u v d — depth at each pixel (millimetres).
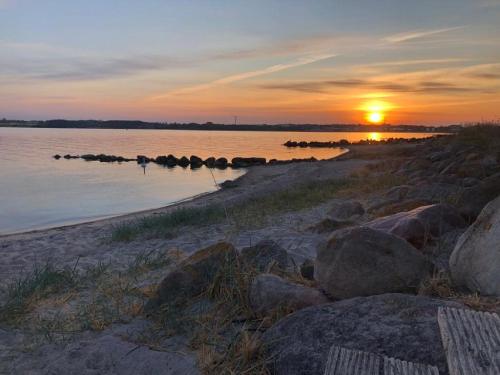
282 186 20953
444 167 15211
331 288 4531
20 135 135750
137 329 4695
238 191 22875
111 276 7180
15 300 5832
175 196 24031
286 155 57156
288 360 3549
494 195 6633
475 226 4520
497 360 2918
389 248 4520
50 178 32438
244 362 3744
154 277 6922
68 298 6051
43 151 62188
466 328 3293
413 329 3449
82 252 9883
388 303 3814
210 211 13398
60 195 24547
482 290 4129
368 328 3568
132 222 14070
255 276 5109
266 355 3752
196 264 5352
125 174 35469
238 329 4492
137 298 5758
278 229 9883
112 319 5062
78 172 36625
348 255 4508
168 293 5191
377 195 12969
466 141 18219
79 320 5156
